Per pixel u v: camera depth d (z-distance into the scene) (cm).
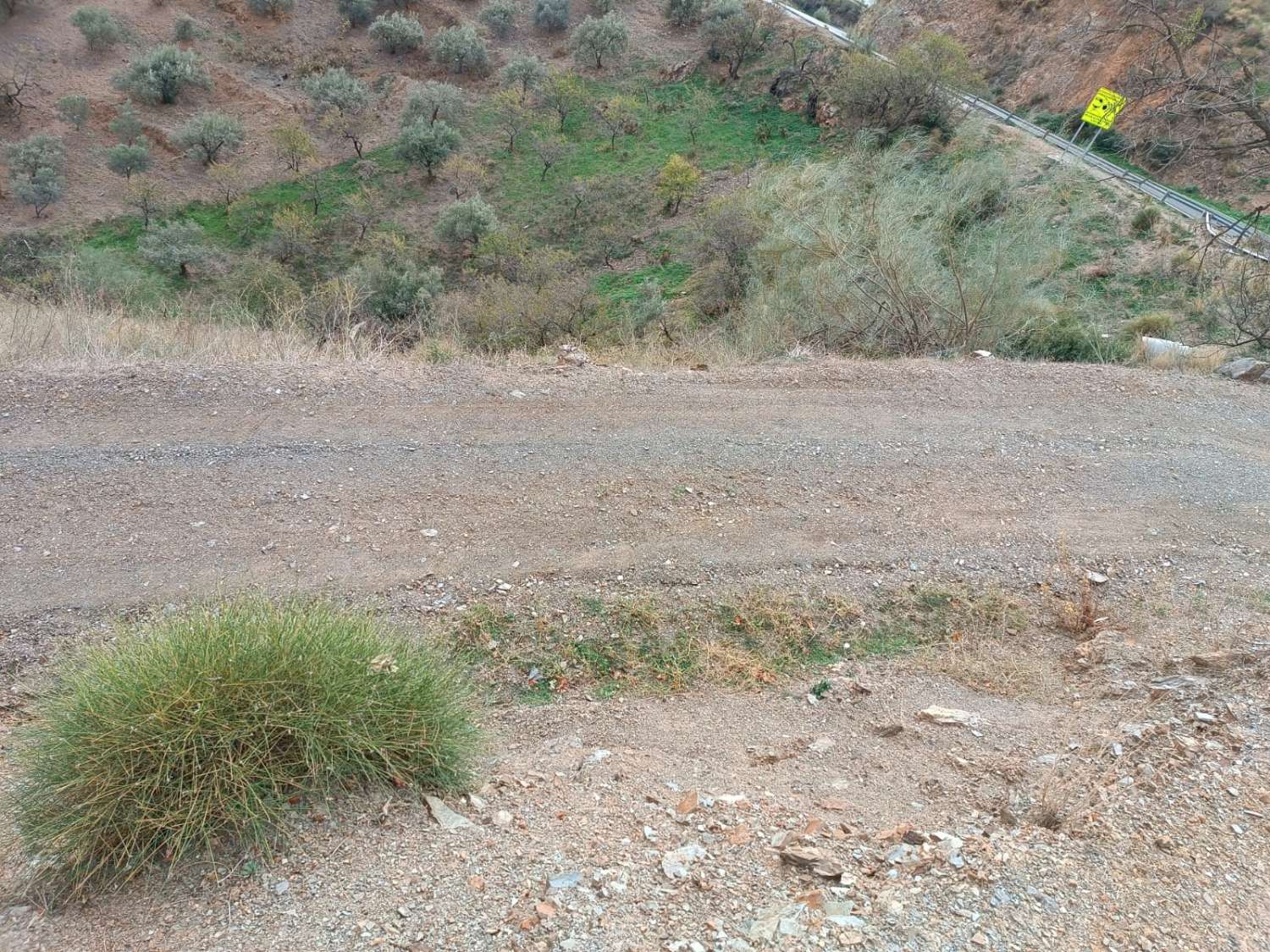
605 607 419
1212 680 347
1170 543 487
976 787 298
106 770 221
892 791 300
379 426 561
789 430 593
